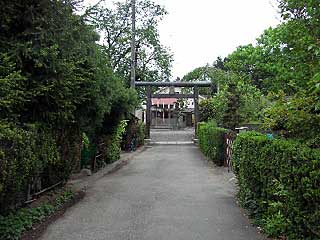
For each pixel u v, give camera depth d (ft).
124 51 111.34
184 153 81.05
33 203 26.63
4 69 22.81
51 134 27.27
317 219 13.93
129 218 24.95
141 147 99.30
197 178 43.52
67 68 25.85
